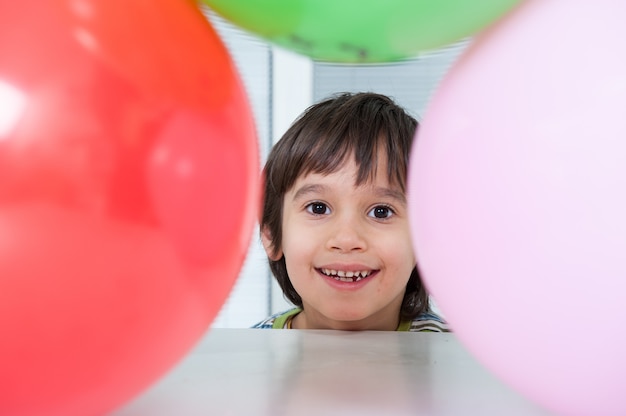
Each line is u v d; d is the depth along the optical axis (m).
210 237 0.38
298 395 0.52
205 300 0.40
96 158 0.33
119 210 0.33
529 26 0.40
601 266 0.36
